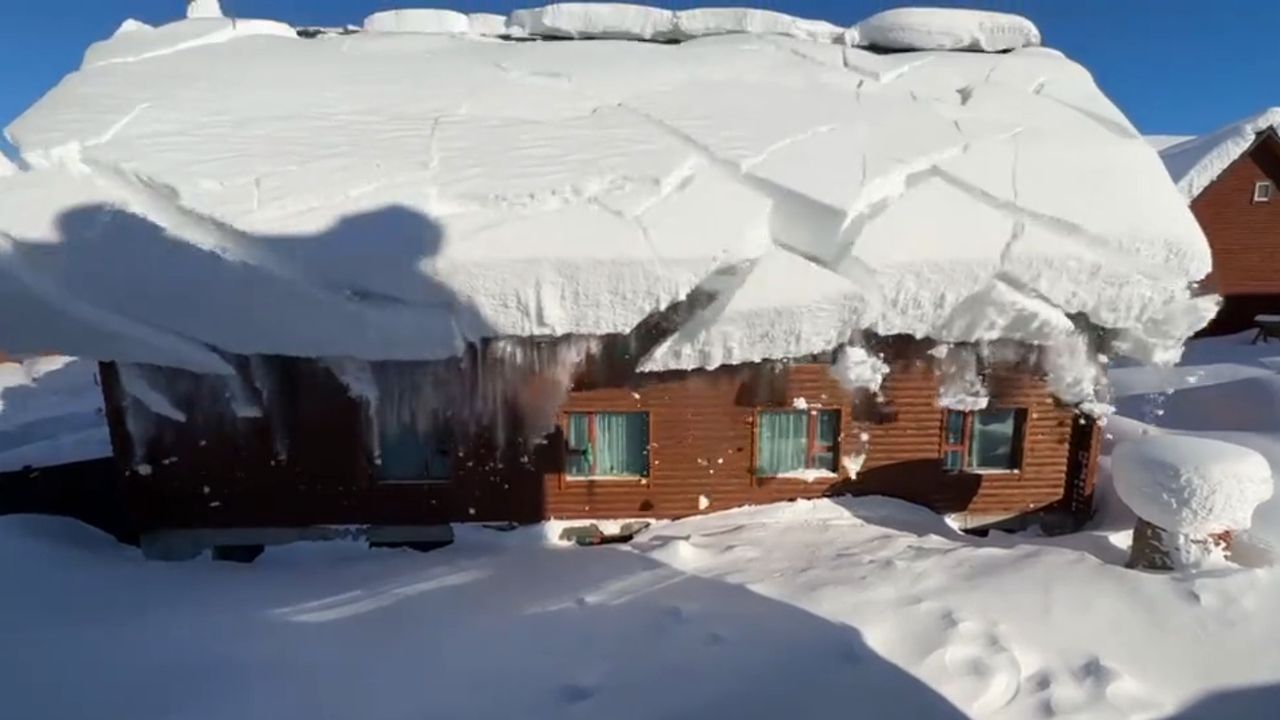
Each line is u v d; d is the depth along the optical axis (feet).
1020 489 22.71
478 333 18.28
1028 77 25.25
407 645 15.03
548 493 21.76
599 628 15.21
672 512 22.29
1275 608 15.66
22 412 47.39
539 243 17.99
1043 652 14.30
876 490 22.62
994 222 19.57
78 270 17.92
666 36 28.45
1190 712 13.04
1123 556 19.19
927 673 13.44
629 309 18.34
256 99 22.21
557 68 24.53
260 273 17.79
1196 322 19.99
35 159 18.98
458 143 20.72
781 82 24.30
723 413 21.53
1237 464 16.84
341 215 18.37
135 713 13.16
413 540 21.90
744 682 13.23
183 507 21.03
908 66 25.72
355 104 22.38
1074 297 19.51
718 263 18.42
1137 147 21.95
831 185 19.36
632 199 19.12
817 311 18.63
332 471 21.03
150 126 20.56
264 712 13.00
